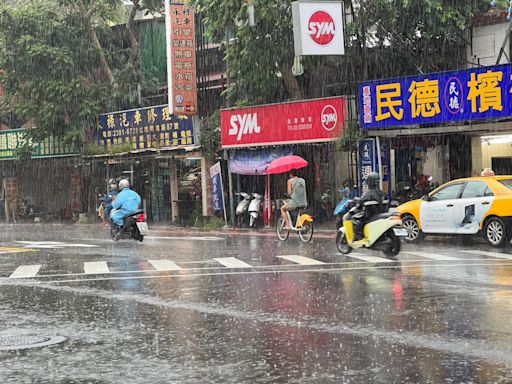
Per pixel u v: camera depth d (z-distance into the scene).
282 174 27.47
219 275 12.82
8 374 6.30
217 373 6.16
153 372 6.25
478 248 16.89
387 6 23.53
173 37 28.27
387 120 22.11
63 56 33.31
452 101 20.73
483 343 6.98
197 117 29.33
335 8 22.61
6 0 37.69
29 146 36.78
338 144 23.45
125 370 6.34
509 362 6.27
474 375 5.89
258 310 9.16
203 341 7.45
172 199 31.61
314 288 10.89
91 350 7.18
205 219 28.83
